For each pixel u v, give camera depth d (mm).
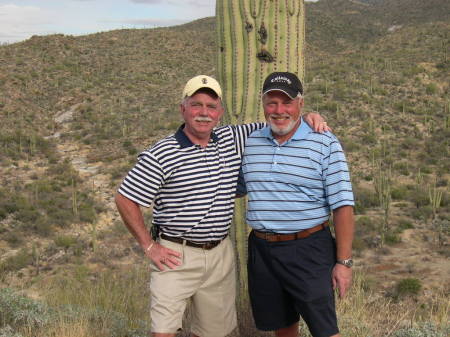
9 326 4371
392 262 18016
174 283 3053
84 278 15625
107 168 37500
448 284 15125
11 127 48844
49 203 28906
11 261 19844
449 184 29547
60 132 49594
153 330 3049
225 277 3203
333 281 2961
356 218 23766
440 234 20422
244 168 3104
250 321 4234
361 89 50344
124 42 88875
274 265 3041
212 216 3025
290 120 2898
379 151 36406
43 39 81812
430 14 128875
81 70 72875
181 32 101188
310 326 3000
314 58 78875
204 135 2965
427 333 4723
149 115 53688
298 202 2938
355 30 127188
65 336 4234
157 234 3150
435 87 49438
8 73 66500
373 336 4613
